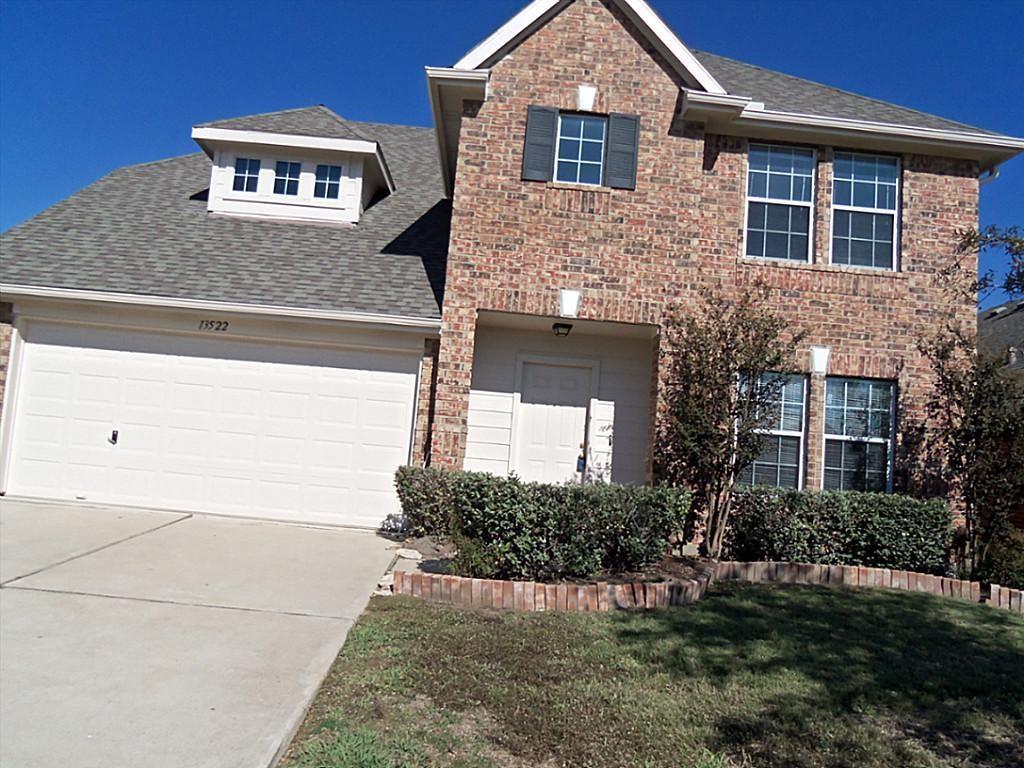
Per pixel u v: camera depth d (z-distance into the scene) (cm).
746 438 884
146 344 1016
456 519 726
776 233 1038
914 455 1002
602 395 1095
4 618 532
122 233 1127
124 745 368
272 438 1008
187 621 553
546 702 444
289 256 1110
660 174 998
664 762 380
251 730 389
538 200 988
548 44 1013
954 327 993
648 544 774
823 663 539
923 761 396
